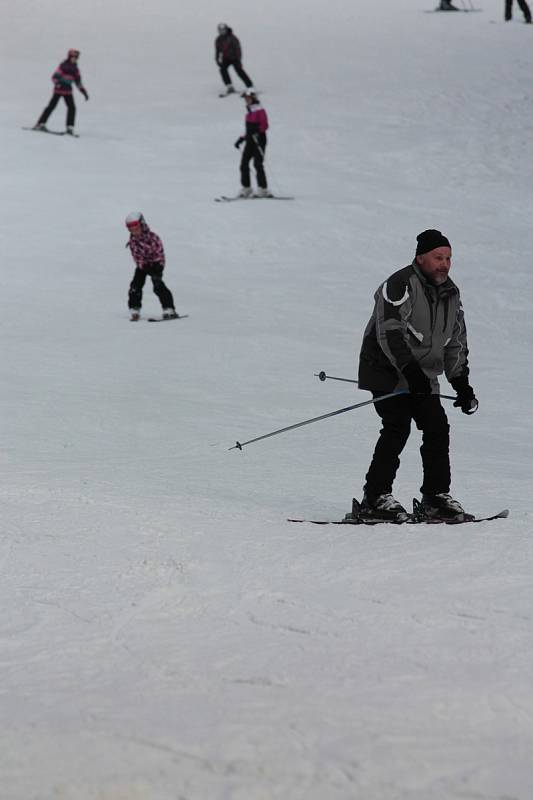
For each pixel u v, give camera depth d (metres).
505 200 66.81
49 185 66.69
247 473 21.53
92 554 14.23
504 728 8.54
